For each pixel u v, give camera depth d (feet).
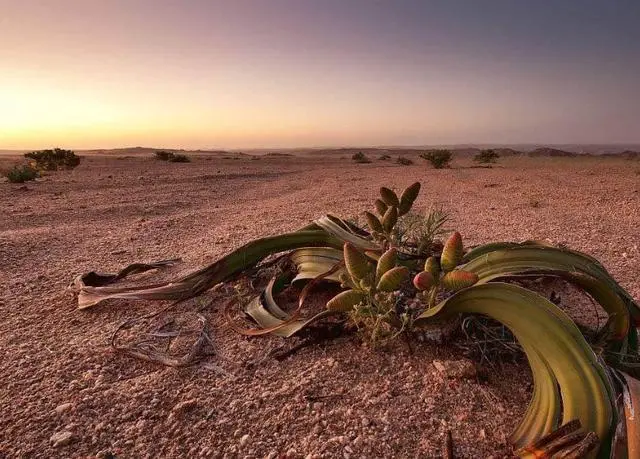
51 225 23.11
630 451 4.84
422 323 7.98
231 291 11.53
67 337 9.51
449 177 57.06
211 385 7.72
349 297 7.93
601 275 8.20
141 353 8.54
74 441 6.46
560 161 120.06
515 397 7.23
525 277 8.17
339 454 6.18
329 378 7.79
